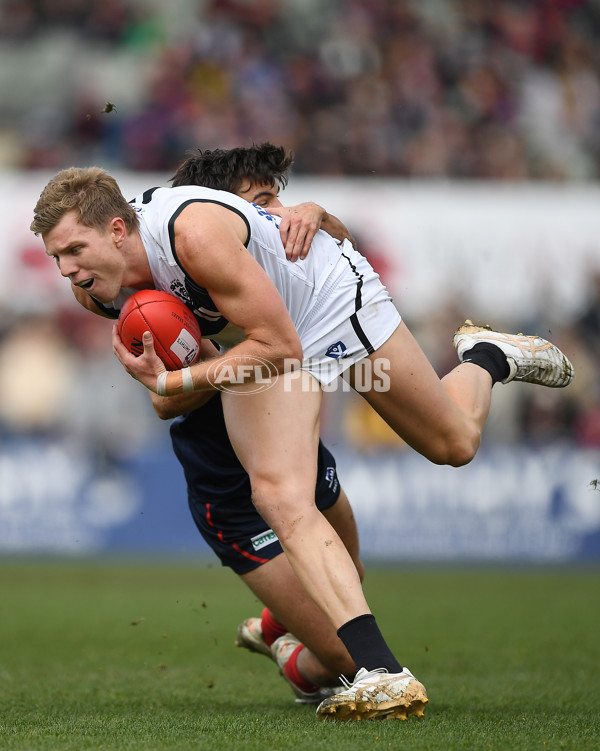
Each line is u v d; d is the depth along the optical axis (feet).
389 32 214.90
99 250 38.42
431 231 166.40
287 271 42.06
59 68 213.05
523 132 209.05
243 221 40.40
